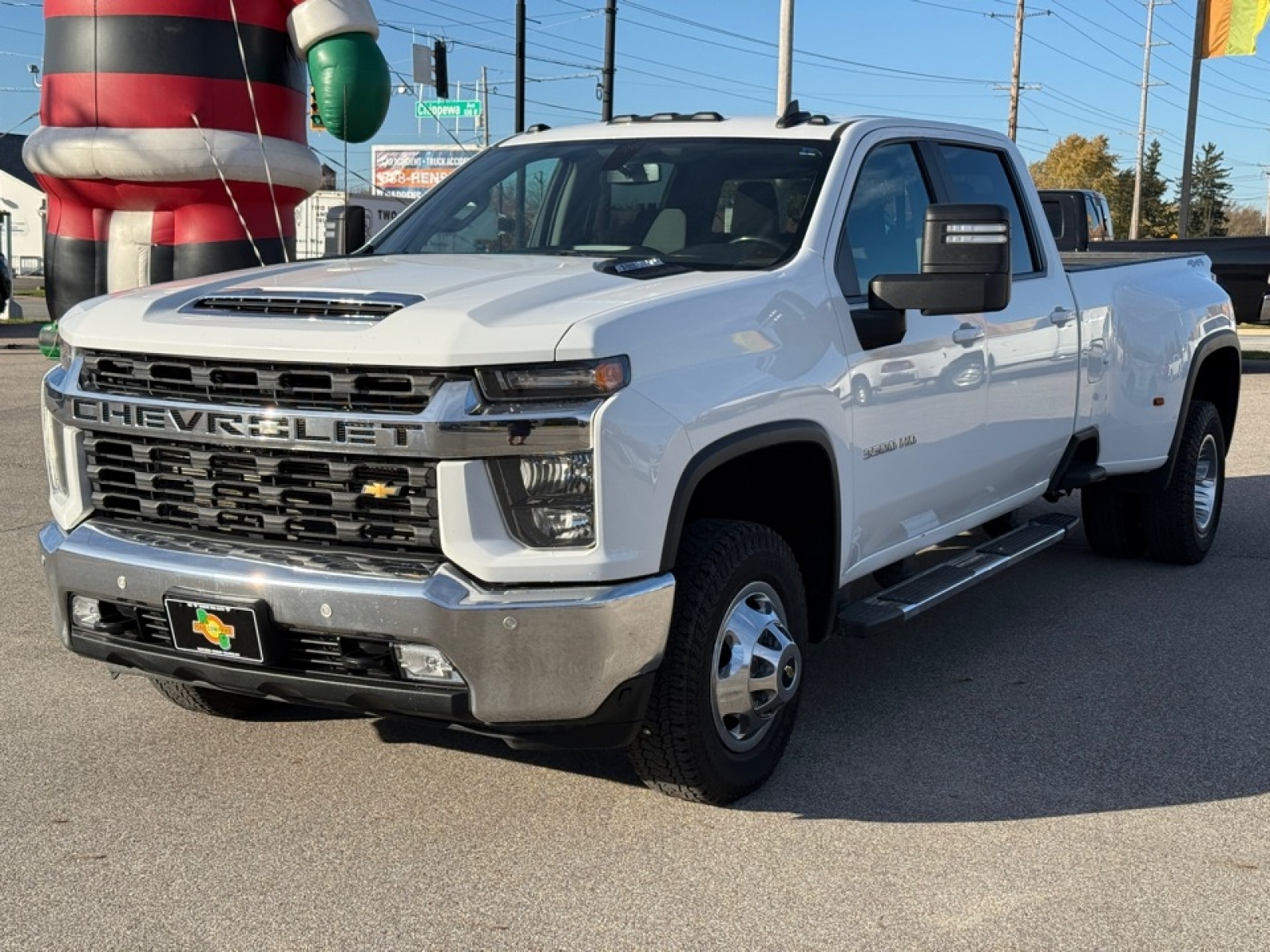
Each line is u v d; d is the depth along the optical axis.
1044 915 3.33
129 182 11.98
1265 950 3.17
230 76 11.86
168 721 4.60
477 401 3.32
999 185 5.65
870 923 3.27
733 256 4.38
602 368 3.35
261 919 3.26
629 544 3.40
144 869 3.51
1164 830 3.84
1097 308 6.12
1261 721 4.75
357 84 12.19
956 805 3.99
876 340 4.38
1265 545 7.70
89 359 3.79
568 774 4.19
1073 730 4.64
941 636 5.80
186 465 3.64
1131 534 7.10
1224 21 30.39
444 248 4.92
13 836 3.69
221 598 3.49
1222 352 7.45
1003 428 5.34
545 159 5.11
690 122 5.12
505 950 3.13
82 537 3.77
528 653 3.35
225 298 3.78
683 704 3.68
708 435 3.62
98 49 11.63
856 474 4.36
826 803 4.00
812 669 5.34
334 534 3.48
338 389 3.40
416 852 3.63
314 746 4.40
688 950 3.14
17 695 4.81
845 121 4.92
